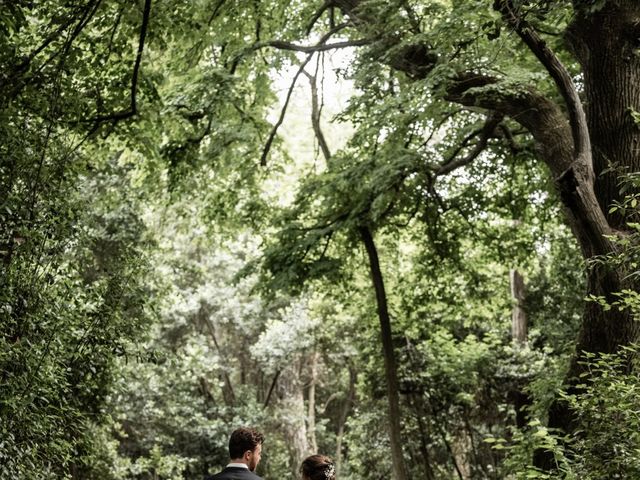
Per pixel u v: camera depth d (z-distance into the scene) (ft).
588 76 31.81
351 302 62.75
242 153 54.90
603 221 28.50
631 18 30.83
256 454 18.13
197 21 38.17
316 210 56.13
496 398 65.21
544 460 28.76
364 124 40.40
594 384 19.47
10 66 26.30
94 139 33.94
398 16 36.99
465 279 59.67
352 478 85.66
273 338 87.15
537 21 31.65
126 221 54.95
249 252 89.86
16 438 22.13
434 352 63.98
